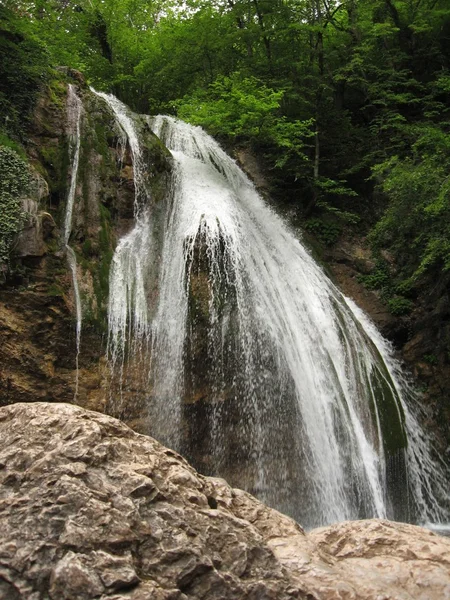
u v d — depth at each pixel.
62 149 12.41
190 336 11.35
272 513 4.26
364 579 3.59
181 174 14.83
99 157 12.77
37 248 10.44
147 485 3.10
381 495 12.21
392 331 16.31
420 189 15.13
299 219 18.00
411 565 3.78
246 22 21.61
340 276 17.17
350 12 21.70
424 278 16.62
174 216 13.42
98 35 23.31
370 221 18.61
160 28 25.64
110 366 10.62
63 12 22.91
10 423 3.41
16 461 3.11
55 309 10.34
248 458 11.02
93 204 12.16
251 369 11.59
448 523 13.12
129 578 2.64
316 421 11.97
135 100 24.05
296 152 18.23
